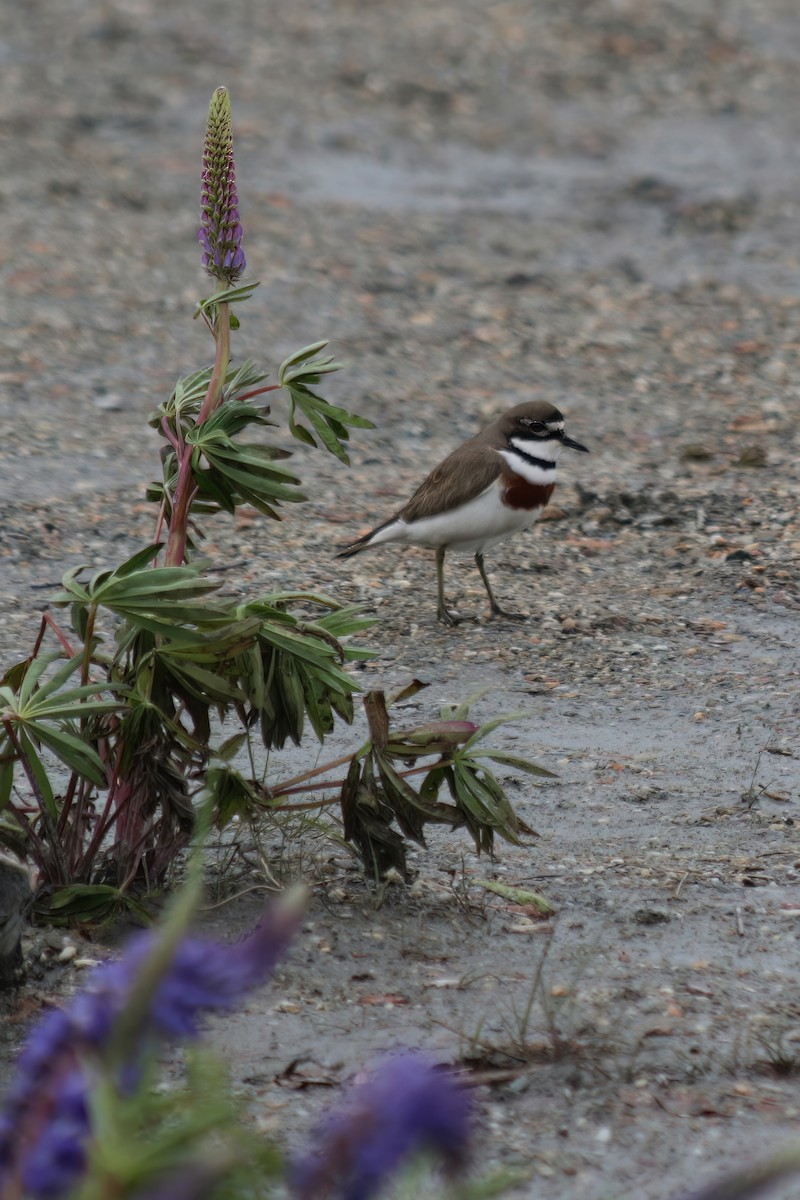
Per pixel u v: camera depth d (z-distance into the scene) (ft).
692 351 68.54
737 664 38.81
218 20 118.83
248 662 24.45
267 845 27.43
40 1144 10.05
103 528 47.67
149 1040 10.46
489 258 80.79
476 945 24.54
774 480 52.85
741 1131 19.35
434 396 62.54
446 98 107.24
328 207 87.04
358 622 26.04
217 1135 18.35
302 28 118.62
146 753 23.93
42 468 52.75
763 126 106.63
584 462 55.06
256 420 25.43
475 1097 20.12
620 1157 18.81
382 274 76.84
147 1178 9.39
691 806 30.78
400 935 24.67
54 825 24.36
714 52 119.24
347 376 63.93
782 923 25.53
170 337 67.36
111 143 93.76
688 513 49.65
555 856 28.17
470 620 41.88
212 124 24.67
